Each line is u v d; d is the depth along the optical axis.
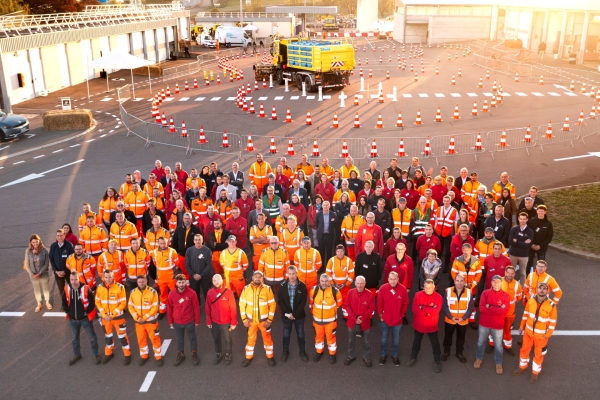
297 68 36.66
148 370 9.06
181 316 8.91
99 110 32.91
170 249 10.46
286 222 11.64
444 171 13.56
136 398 8.35
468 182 13.39
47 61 38.91
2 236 14.97
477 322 10.27
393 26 81.81
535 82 39.72
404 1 72.12
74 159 22.80
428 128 26.08
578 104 31.44
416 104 31.78
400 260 9.95
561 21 53.22
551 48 56.19
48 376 8.95
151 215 12.36
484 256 10.31
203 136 24.36
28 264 10.86
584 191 17.42
